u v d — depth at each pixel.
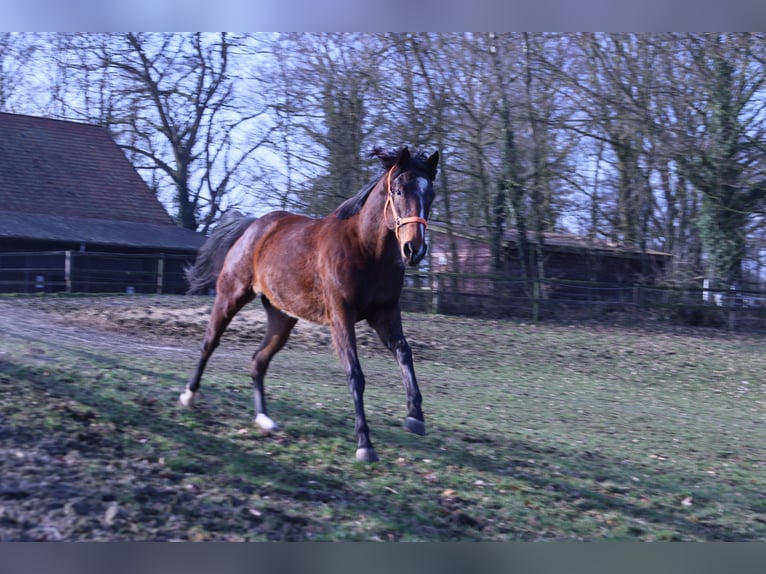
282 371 11.42
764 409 13.30
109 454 5.71
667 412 11.90
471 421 9.01
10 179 26.61
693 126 21.98
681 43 21.55
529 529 5.61
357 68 22.52
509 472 6.84
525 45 21.98
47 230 23.75
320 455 6.51
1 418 5.98
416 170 5.93
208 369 10.37
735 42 20.66
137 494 5.05
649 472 7.55
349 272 6.09
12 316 14.08
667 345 18.50
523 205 23.38
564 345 17.77
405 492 5.93
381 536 5.12
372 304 6.24
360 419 6.19
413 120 22.02
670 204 25.47
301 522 5.12
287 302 6.73
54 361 8.41
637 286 21.81
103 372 8.23
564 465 7.35
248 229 7.46
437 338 17.14
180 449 6.06
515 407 10.75
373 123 22.59
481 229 24.70
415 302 21.11
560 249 25.75
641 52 22.03
